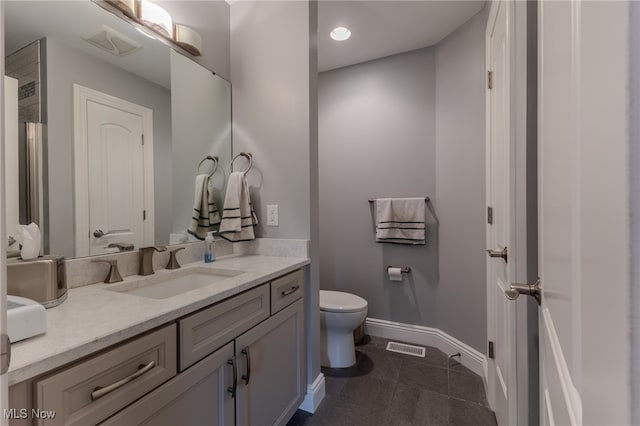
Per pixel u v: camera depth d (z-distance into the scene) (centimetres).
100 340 65
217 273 139
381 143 251
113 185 124
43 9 103
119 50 127
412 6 186
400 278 240
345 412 160
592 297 29
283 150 169
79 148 113
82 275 111
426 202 235
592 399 28
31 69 100
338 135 268
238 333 109
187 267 143
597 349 27
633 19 19
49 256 91
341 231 268
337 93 268
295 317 150
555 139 48
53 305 84
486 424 150
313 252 168
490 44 158
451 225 218
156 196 142
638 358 19
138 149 134
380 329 253
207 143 169
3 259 39
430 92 232
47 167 104
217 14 175
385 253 251
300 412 160
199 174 164
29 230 89
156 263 140
